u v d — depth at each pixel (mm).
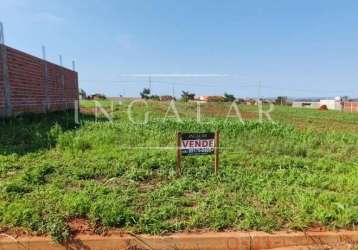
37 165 6012
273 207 4574
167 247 3857
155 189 5160
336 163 6980
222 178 5703
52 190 4867
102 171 5879
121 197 4719
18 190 4906
